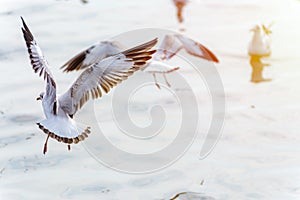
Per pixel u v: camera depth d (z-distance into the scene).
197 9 20.94
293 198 10.77
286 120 13.71
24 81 15.53
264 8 21.16
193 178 11.56
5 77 15.73
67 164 12.04
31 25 19.22
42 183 11.31
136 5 21.31
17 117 13.75
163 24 19.25
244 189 11.13
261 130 13.28
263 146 12.68
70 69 10.45
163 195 10.93
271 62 16.80
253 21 19.81
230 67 16.36
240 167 11.95
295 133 13.16
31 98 14.65
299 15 20.39
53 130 7.77
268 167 11.91
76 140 7.73
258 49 17.09
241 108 14.22
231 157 12.29
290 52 17.45
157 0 21.92
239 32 18.73
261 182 11.38
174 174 11.70
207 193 11.01
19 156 12.26
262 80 15.70
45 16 20.11
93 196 10.89
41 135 13.12
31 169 11.81
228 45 17.67
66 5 21.30
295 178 11.51
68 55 16.66
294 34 18.72
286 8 21.09
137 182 11.45
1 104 14.32
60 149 12.62
